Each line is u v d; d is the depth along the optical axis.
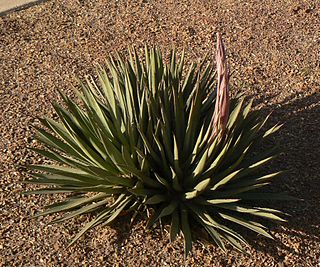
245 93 1.92
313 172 1.62
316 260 1.37
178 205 1.42
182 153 1.42
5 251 1.42
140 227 1.45
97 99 1.51
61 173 1.40
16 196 1.58
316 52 2.11
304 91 1.92
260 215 1.36
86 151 1.36
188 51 2.15
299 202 1.52
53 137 1.46
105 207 1.50
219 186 1.36
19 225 1.49
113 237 1.43
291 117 1.81
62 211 1.42
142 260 1.38
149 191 1.39
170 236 1.31
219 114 1.28
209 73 1.60
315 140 1.73
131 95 1.42
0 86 2.03
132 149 1.37
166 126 1.37
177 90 1.45
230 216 1.38
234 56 2.11
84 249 1.41
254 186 1.37
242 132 1.48
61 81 2.04
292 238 1.42
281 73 2.01
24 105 1.93
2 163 1.69
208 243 1.40
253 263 1.36
